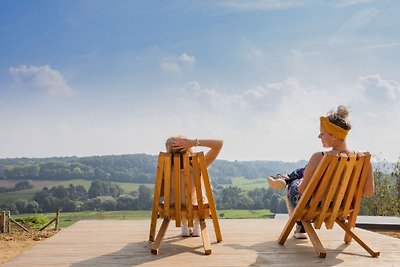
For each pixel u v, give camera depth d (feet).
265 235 16.51
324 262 12.56
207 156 14.88
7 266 12.25
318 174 12.71
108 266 12.23
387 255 13.42
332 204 13.51
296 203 14.67
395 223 23.99
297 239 15.66
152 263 12.50
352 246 14.60
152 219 14.71
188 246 14.61
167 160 13.48
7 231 54.65
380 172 40.86
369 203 41.06
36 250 14.21
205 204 14.14
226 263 12.46
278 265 12.24
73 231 17.71
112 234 17.01
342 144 13.26
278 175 15.87
